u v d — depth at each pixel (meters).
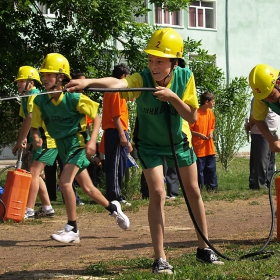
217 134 19.62
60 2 12.71
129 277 4.75
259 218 8.73
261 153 12.18
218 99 14.92
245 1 30.97
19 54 13.27
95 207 10.03
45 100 6.86
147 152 5.05
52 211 9.16
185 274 4.71
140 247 6.56
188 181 5.26
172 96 4.70
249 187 12.72
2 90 13.84
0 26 13.29
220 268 4.95
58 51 14.00
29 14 13.77
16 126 14.56
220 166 21.17
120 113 9.88
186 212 9.72
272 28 31.75
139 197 11.85
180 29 29.12
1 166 24.50
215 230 7.67
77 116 6.87
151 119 4.96
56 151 8.88
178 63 4.97
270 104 5.76
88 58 13.99
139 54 13.91
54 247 6.73
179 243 6.70
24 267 5.62
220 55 30.47
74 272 5.30
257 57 31.39
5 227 8.15
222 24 30.47
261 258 5.40
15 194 8.46
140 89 4.58
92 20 13.27
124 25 13.31
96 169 12.35
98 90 4.43
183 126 5.20
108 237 7.36
